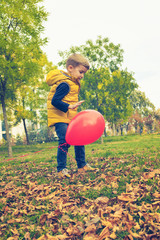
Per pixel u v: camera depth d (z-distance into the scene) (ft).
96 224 6.20
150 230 5.65
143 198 7.47
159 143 30.71
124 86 56.80
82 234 5.90
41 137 90.12
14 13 37.22
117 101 56.80
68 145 11.86
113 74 57.11
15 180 12.87
